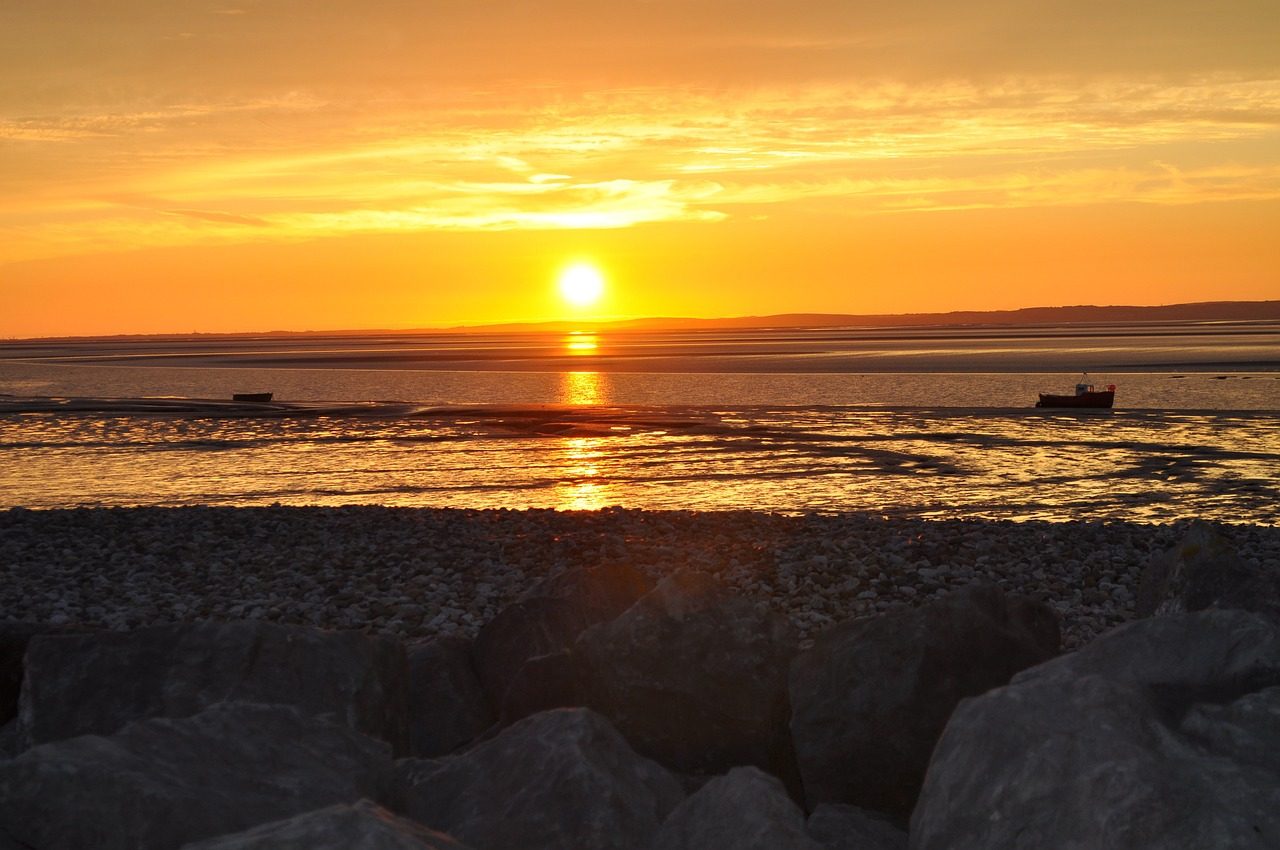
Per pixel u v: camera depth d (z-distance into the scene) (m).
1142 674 5.49
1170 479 40.62
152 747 5.35
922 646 7.34
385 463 47.28
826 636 7.89
